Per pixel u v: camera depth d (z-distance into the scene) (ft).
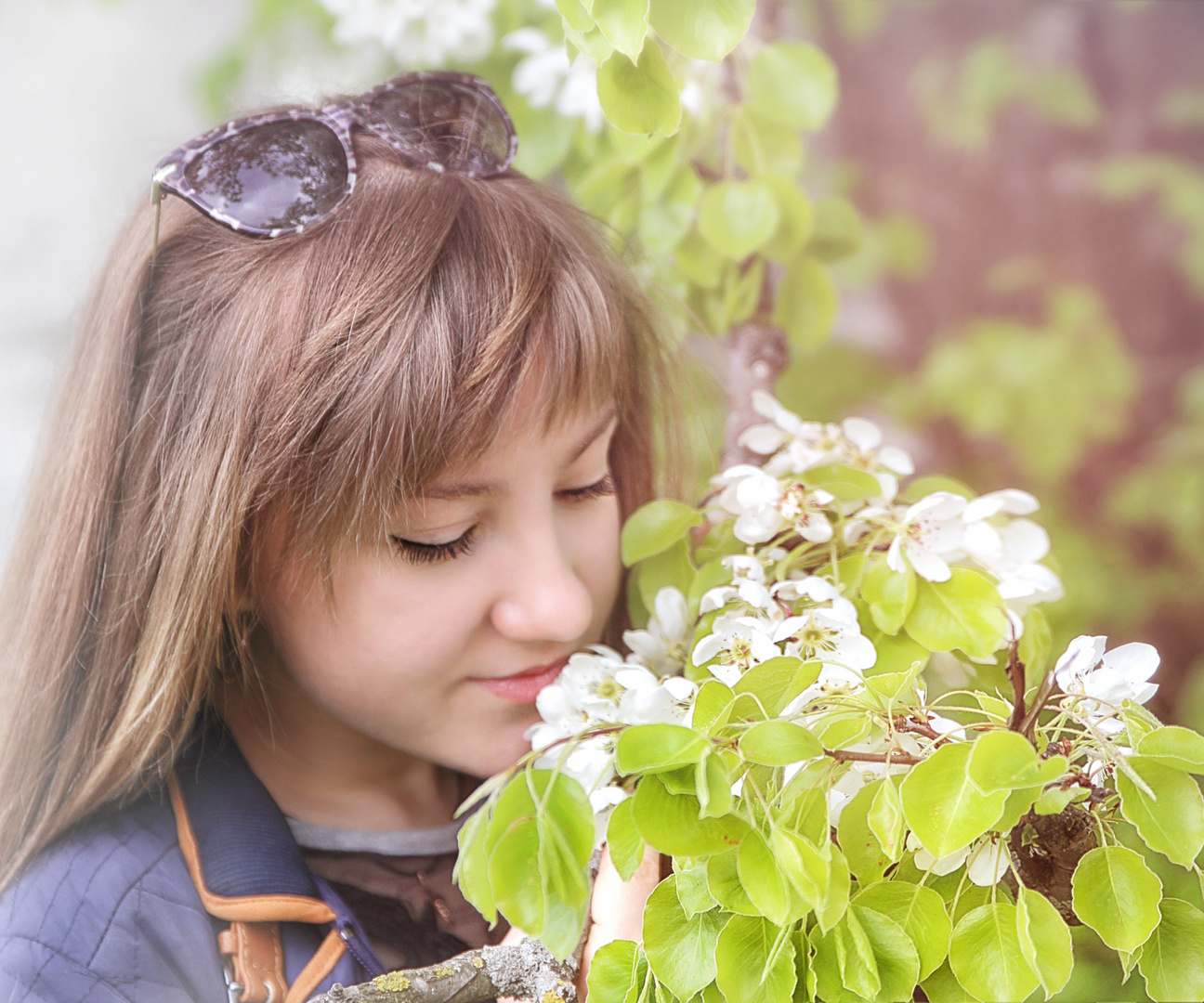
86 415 2.96
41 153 6.09
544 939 1.66
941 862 1.92
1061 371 7.81
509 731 2.78
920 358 8.87
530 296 2.59
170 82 6.32
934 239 8.90
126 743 2.72
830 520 2.82
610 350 2.75
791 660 2.00
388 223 2.64
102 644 2.84
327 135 2.73
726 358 4.13
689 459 3.75
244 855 2.72
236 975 2.61
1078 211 8.74
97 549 2.89
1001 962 1.79
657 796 1.77
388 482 2.47
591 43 2.23
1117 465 8.05
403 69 4.41
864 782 2.01
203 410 2.66
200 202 2.65
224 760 2.89
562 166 4.37
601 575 2.93
